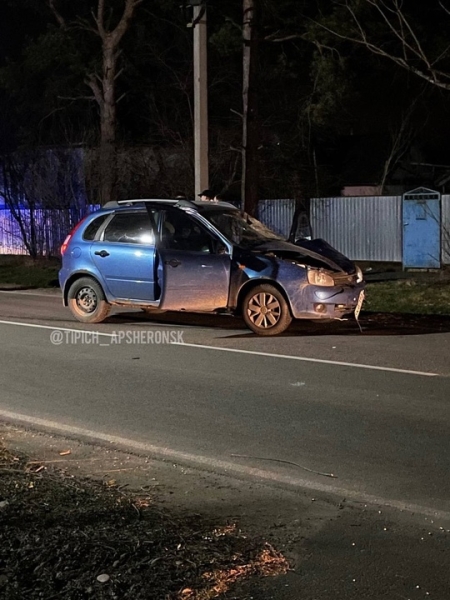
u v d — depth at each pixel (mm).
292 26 24891
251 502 5652
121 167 25906
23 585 4160
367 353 10867
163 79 31016
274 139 28188
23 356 10688
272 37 23438
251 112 20062
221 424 7543
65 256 13414
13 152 28344
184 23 29188
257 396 8562
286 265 11914
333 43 24734
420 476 6141
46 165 27000
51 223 27406
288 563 4617
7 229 29891
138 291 12609
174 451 6781
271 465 6422
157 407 8148
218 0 26266
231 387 8969
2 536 4723
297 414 7867
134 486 5961
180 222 12430
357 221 24109
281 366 10055
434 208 20516
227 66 29828
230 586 4305
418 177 34469
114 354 10820
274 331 12094
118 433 7297
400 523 5270
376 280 19422
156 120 29422
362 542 4957
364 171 33812
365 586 4355
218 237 12133
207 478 6152
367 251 24000
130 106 33094
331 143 34469
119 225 12891
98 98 27609
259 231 13055
